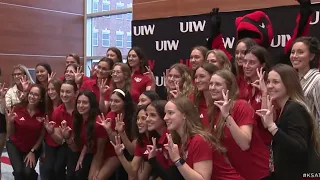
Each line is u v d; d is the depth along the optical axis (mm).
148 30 4988
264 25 3285
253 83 2580
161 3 5324
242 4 4414
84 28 8109
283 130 2117
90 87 4219
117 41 7680
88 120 3568
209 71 2680
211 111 2564
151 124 2936
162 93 4809
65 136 3670
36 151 4094
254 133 2387
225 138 2389
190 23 4539
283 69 2193
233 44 4168
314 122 2145
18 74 4672
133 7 5707
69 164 3762
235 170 2328
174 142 2479
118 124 3279
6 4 6750
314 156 2156
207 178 2213
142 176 3213
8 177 4754
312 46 2619
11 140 4105
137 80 4102
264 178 2311
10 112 3936
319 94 2500
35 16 7215
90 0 8133
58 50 7629
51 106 4121
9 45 6801
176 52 4691
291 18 3766
